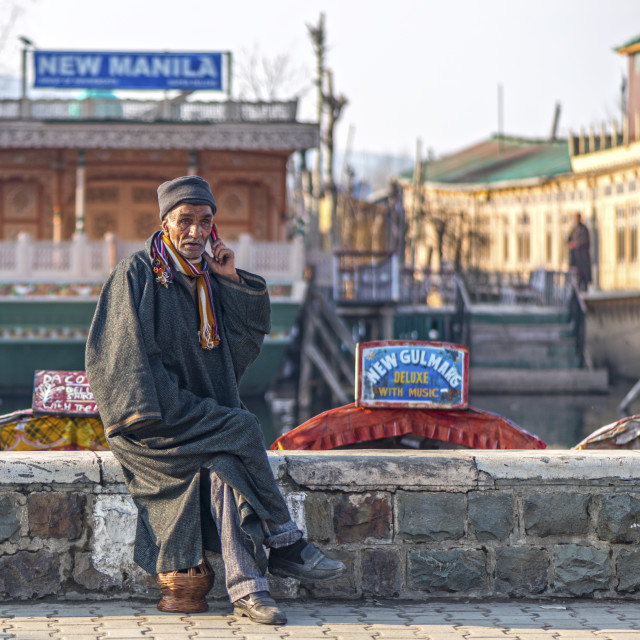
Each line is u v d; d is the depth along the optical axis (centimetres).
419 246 6069
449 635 548
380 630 557
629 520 650
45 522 625
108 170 3491
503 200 5684
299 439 779
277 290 2877
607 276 4753
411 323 3362
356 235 5372
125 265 596
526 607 623
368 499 644
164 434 581
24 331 2884
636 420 784
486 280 4572
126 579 630
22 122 3075
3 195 3541
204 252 617
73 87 3166
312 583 639
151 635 538
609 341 3703
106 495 629
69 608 605
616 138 4747
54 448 783
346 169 5866
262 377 2970
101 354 580
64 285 2869
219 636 538
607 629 566
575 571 647
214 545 598
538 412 2589
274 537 584
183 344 598
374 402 774
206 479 587
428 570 643
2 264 2869
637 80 4569
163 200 607
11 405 2669
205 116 3172
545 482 649
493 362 3288
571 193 5109
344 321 3369
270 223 3562
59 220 3484
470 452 668
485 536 647
